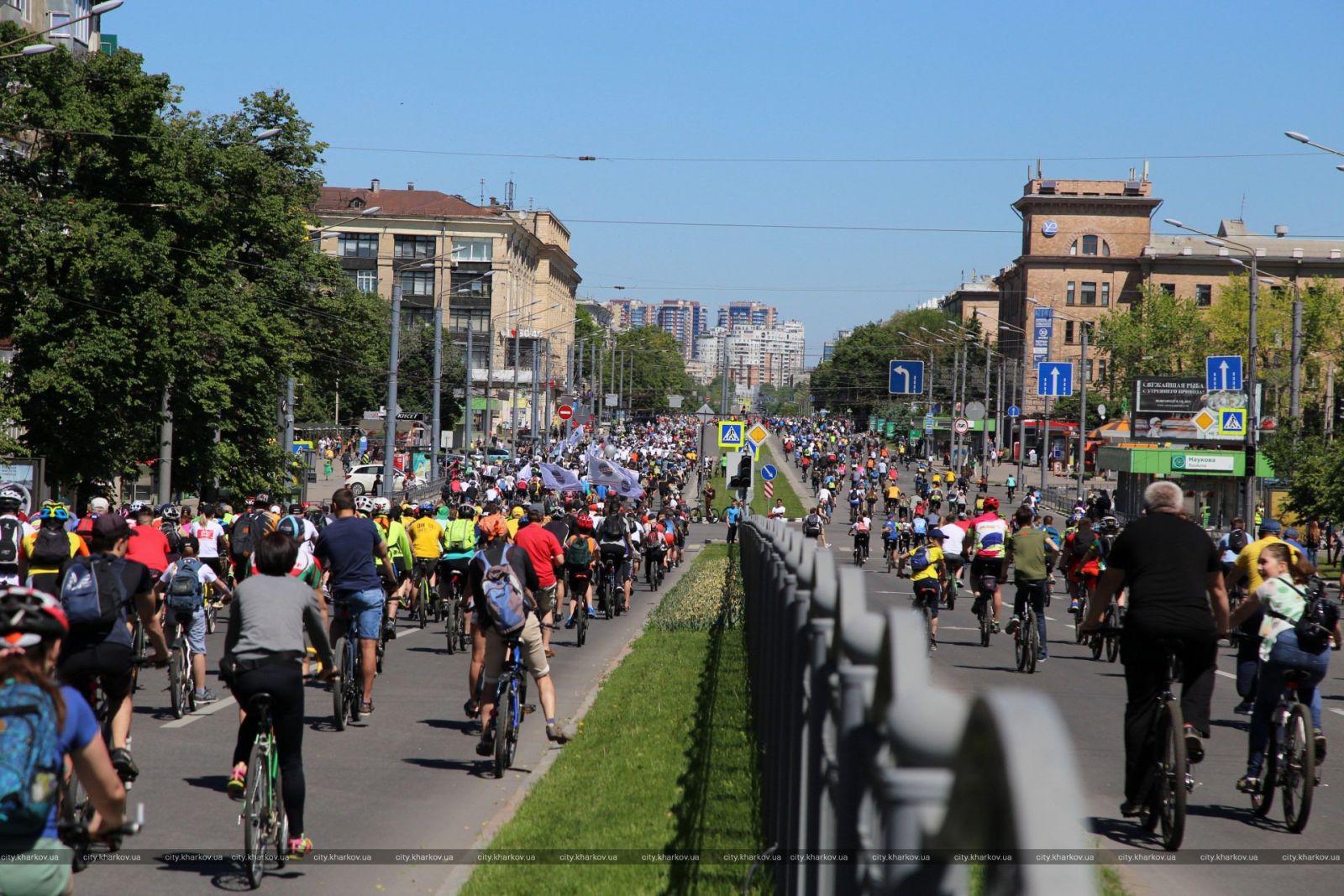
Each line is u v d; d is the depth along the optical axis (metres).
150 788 14.00
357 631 18.56
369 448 133.62
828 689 5.99
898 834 2.87
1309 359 118.75
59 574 16.12
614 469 72.62
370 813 13.13
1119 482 99.69
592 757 15.57
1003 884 2.16
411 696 21.31
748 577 26.55
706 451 174.25
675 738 16.31
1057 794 2.10
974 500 112.31
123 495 62.78
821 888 6.14
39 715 5.98
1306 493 61.38
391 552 28.14
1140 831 12.25
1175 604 11.63
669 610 36.44
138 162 52.28
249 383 61.31
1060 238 179.62
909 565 59.06
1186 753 11.61
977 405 120.75
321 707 20.05
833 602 6.29
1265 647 13.12
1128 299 178.62
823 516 89.56
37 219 50.09
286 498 64.69
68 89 51.38
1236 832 12.37
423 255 180.50
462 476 76.81
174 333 53.25
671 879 9.56
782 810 9.03
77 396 50.12
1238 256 173.88
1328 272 171.38
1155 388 97.50
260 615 10.88
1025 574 25.64
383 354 145.00
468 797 13.91
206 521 30.83
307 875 10.79
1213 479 86.31
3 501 19.67
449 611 27.66
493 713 15.48
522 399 178.88
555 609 33.47
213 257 56.81
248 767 10.65
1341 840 12.04
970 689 22.42
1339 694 24.30
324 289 75.69
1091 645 28.66
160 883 10.52
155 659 12.67
